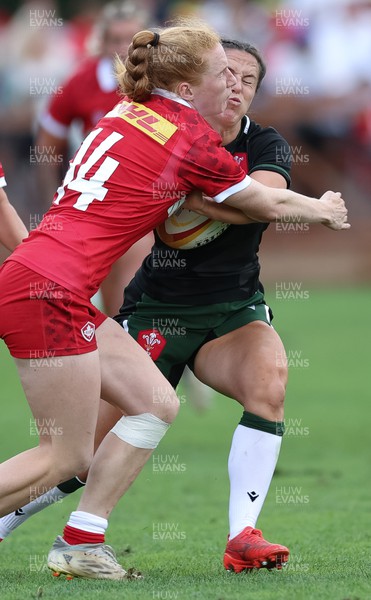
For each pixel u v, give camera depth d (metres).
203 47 14.70
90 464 14.39
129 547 17.44
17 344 13.79
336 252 69.56
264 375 15.50
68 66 60.53
